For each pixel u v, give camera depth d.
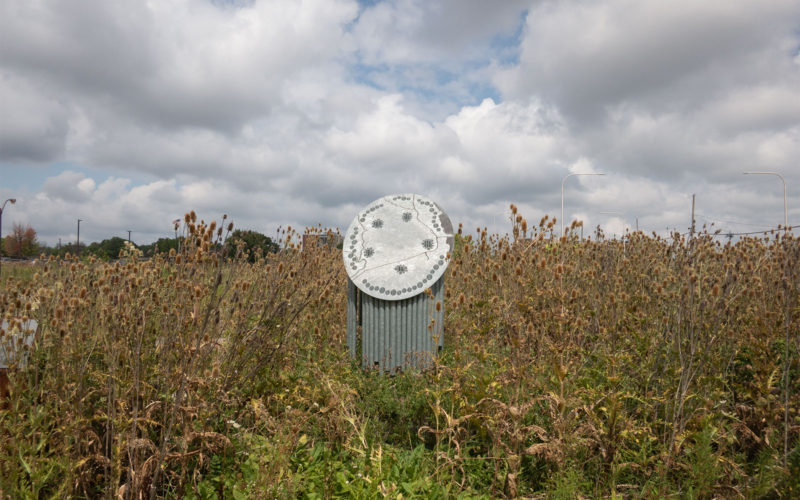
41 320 3.49
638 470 3.67
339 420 3.93
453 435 3.96
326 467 3.35
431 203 6.21
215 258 3.68
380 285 5.79
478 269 6.52
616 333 4.95
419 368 5.57
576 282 5.99
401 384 5.28
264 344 4.27
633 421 3.91
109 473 3.26
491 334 5.60
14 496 2.62
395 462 3.61
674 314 4.61
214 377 3.70
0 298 3.46
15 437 2.80
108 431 3.17
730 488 3.34
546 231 5.73
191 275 3.46
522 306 4.13
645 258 7.17
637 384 4.56
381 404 4.91
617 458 3.61
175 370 3.43
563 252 5.97
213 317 3.68
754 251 6.86
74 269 4.53
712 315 4.27
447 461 3.59
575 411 3.71
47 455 3.04
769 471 3.24
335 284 6.83
